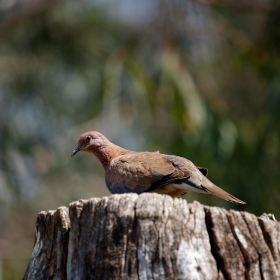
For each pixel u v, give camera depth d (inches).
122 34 700.7
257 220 247.6
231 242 241.0
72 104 708.0
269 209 572.7
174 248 235.0
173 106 566.3
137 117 745.6
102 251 241.0
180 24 612.1
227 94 642.8
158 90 577.6
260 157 574.6
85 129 749.9
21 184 705.6
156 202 242.2
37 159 718.5
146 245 236.4
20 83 688.4
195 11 611.2
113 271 236.2
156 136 681.6
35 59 686.5
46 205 729.0
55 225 265.6
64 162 734.5
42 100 695.1
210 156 554.6
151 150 660.1
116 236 240.4
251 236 243.8
